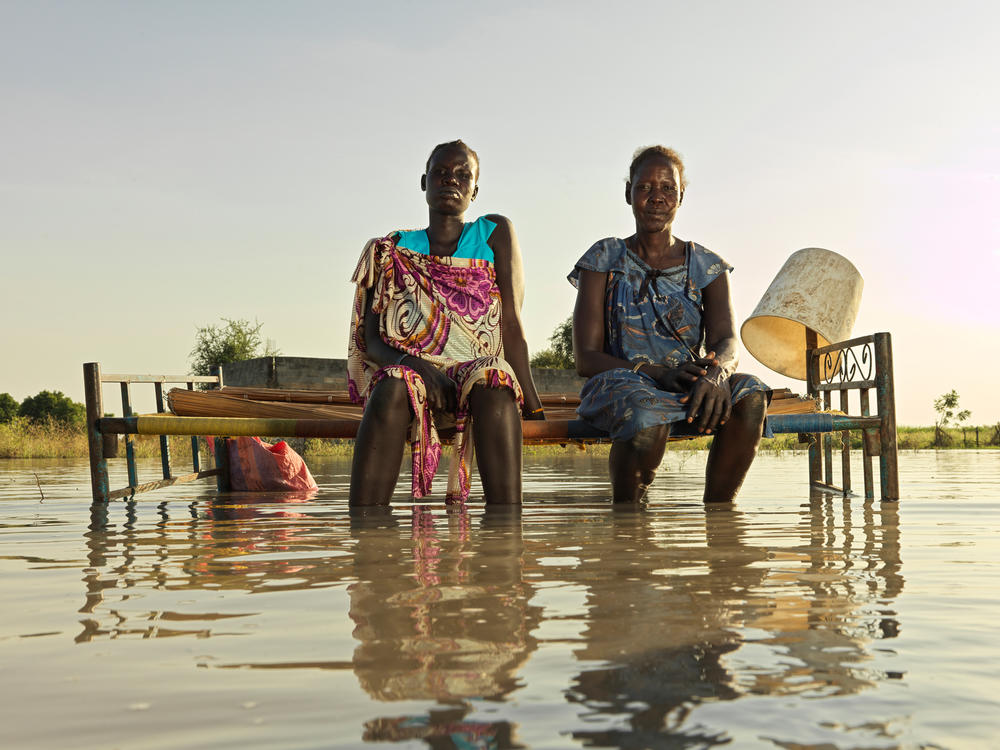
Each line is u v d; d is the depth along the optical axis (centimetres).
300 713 111
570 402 614
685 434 462
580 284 499
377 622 162
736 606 174
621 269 494
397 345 456
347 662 134
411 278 468
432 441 429
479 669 130
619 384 448
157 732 105
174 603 183
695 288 492
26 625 163
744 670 129
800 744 100
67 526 358
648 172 488
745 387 448
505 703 114
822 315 579
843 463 538
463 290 471
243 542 287
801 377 634
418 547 267
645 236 498
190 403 524
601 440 494
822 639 147
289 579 210
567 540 284
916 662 133
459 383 434
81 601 186
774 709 112
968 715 110
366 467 412
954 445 2555
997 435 2789
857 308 596
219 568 229
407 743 101
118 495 544
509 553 252
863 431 492
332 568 227
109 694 120
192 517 394
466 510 399
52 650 144
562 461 1133
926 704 114
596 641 146
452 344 465
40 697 120
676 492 555
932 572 217
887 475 484
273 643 147
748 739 102
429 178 486
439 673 128
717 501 464
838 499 491
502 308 486
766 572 217
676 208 494
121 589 200
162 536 312
